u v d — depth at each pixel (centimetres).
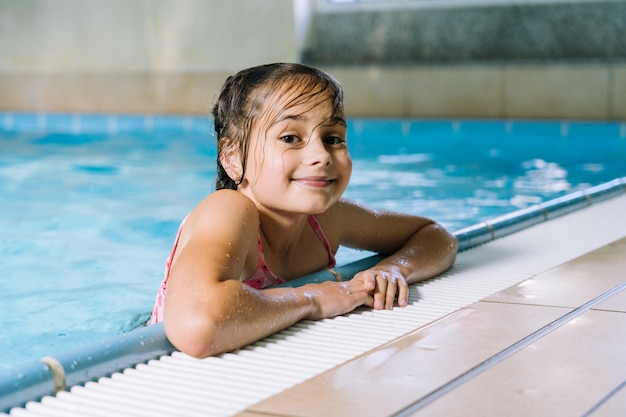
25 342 204
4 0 784
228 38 721
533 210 251
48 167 501
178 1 730
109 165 509
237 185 168
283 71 158
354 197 389
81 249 300
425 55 706
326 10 725
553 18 673
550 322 142
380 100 676
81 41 763
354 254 276
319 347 134
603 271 181
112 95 756
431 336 136
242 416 106
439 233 191
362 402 108
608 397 107
